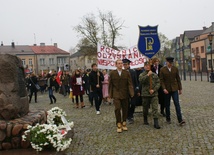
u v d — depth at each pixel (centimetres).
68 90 2323
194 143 669
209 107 1174
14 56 705
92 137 772
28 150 608
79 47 5909
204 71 6456
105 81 1481
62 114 766
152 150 634
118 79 818
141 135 768
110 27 5622
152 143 688
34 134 567
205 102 1333
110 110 1252
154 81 849
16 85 690
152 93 845
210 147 632
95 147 677
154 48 945
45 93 2827
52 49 8838
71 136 739
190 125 856
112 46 5612
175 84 866
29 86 2130
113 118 1042
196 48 6912
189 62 7525
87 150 656
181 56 8575
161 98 990
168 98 886
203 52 6494
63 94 2262
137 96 935
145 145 674
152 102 848
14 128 626
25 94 764
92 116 1118
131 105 915
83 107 1426
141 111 1125
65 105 1591
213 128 803
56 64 8725
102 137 768
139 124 905
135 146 671
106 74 1488
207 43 6272
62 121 742
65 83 2234
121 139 739
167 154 602
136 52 1274
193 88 2205
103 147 675
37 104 1767
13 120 666
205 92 1819
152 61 991
